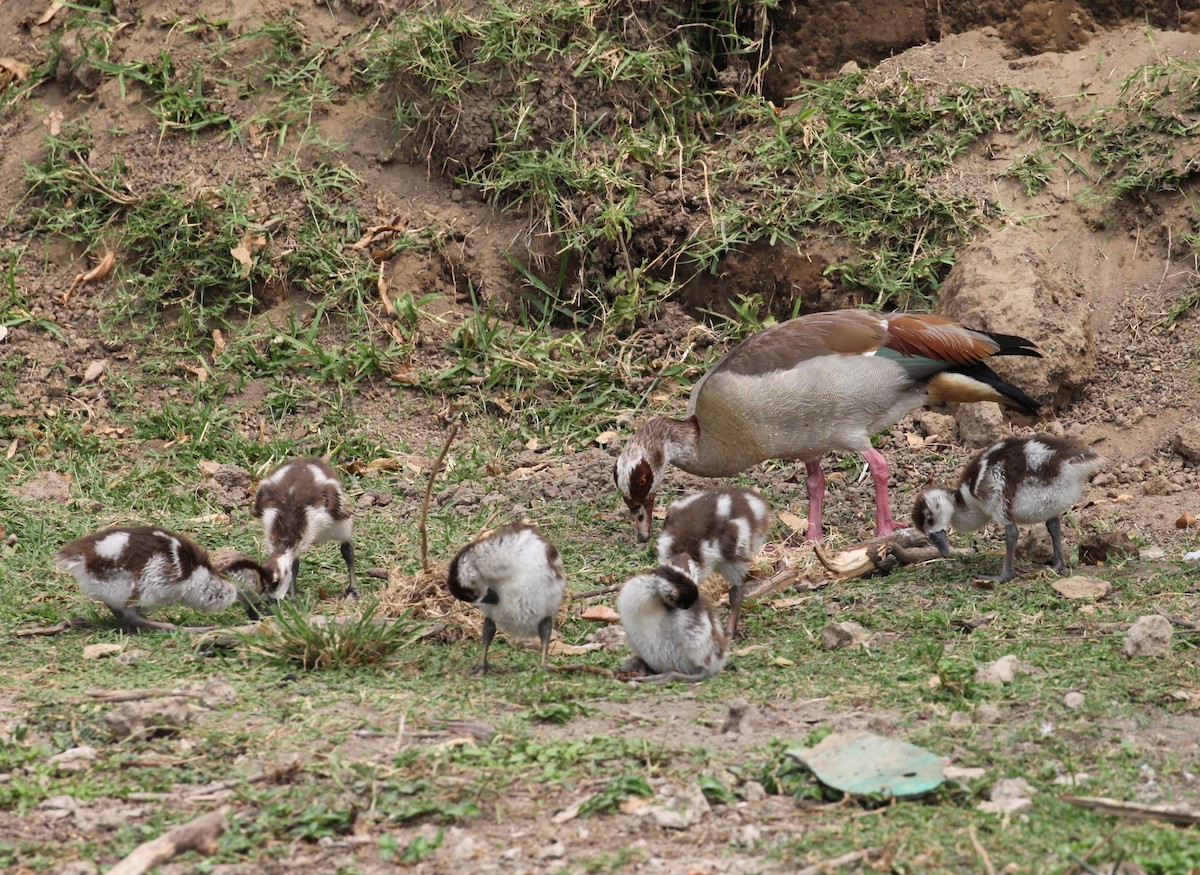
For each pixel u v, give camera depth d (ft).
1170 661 27.84
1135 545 37.11
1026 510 34.45
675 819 20.61
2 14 63.41
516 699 26.45
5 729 24.71
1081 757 22.97
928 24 57.26
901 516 42.42
